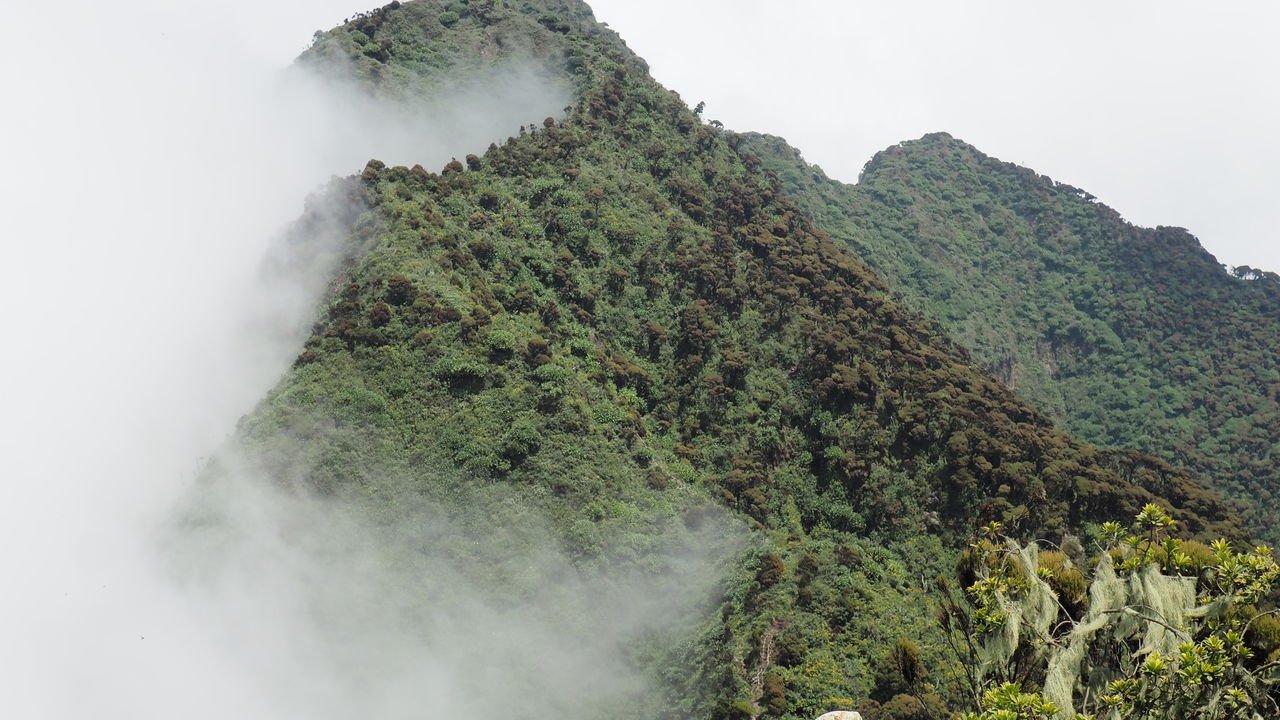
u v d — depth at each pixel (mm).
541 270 98188
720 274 103875
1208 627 14594
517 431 77062
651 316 99688
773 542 73125
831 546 74625
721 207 118062
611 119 128500
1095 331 162750
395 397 79812
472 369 80875
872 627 61656
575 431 79125
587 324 95812
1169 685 13672
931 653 53906
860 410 91312
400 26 159375
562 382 82688
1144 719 13703
